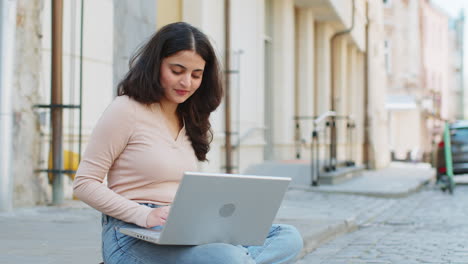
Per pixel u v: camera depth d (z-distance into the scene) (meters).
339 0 17.05
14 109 7.01
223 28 11.16
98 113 8.57
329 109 18.80
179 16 10.39
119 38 8.71
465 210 10.04
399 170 22.67
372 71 23.47
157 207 2.77
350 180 15.52
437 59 45.97
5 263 4.28
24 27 7.20
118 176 2.81
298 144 15.24
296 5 15.72
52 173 7.47
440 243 6.57
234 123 11.66
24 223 6.16
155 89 2.78
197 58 2.79
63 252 4.74
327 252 5.95
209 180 2.49
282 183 2.76
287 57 14.54
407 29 36.00
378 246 6.35
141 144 2.78
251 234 2.81
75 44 8.12
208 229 2.64
